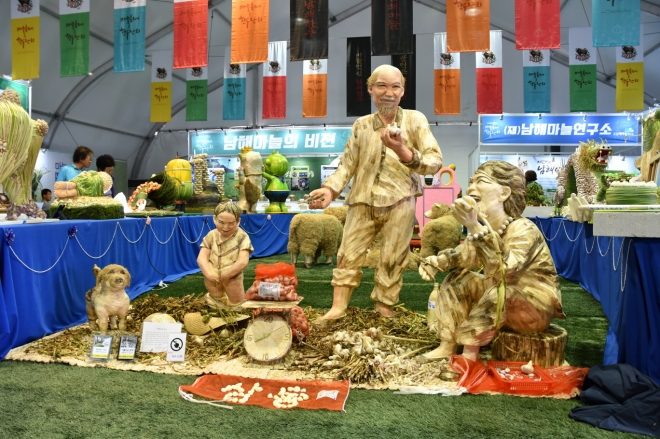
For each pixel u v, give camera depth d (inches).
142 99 660.7
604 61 561.0
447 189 335.9
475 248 115.9
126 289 208.1
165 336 131.1
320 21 305.4
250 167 354.0
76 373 117.7
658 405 90.0
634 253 109.3
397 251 156.2
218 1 534.3
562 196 312.7
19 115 147.8
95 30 499.5
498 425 90.7
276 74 456.8
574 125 481.7
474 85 652.7
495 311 114.5
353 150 157.8
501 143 489.7
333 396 101.9
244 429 88.8
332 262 337.7
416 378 114.0
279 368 120.6
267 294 125.3
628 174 221.5
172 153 742.5
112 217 204.7
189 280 257.3
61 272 160.2
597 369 103.7
